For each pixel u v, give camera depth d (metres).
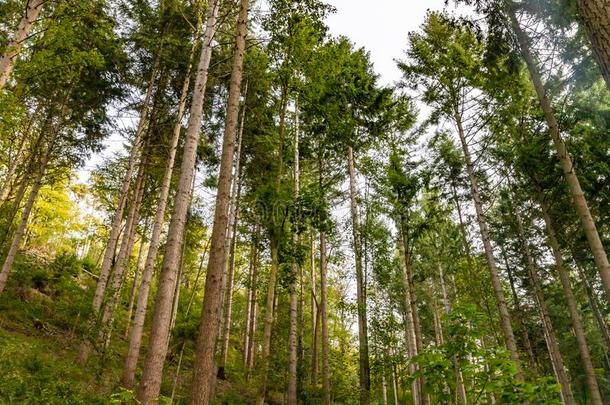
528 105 11.46
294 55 13.91
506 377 3.78
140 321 10.73
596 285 18.58
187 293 25.81
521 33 9.34
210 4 10.30
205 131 17.83
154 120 15.90
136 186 17.02
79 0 10.98
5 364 7.27
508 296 22.33
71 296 16.36
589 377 11.53
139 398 6.37
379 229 15.43
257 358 21.81
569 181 8.59
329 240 16.64
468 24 9.69
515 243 17.88
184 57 15.12
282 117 14.47
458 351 4.08
